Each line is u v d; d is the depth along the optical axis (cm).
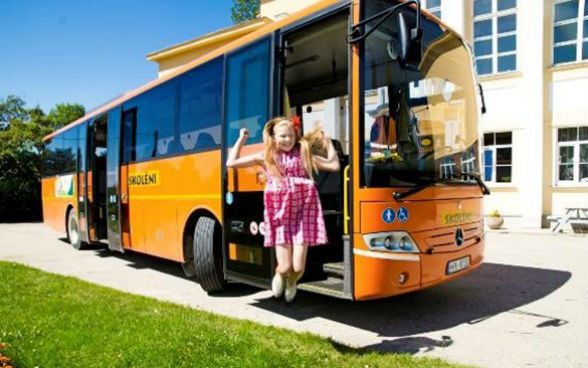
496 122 1591
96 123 1062
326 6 507
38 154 2675
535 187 1510
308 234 413
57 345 416
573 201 1480
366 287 458
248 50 594
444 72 586
